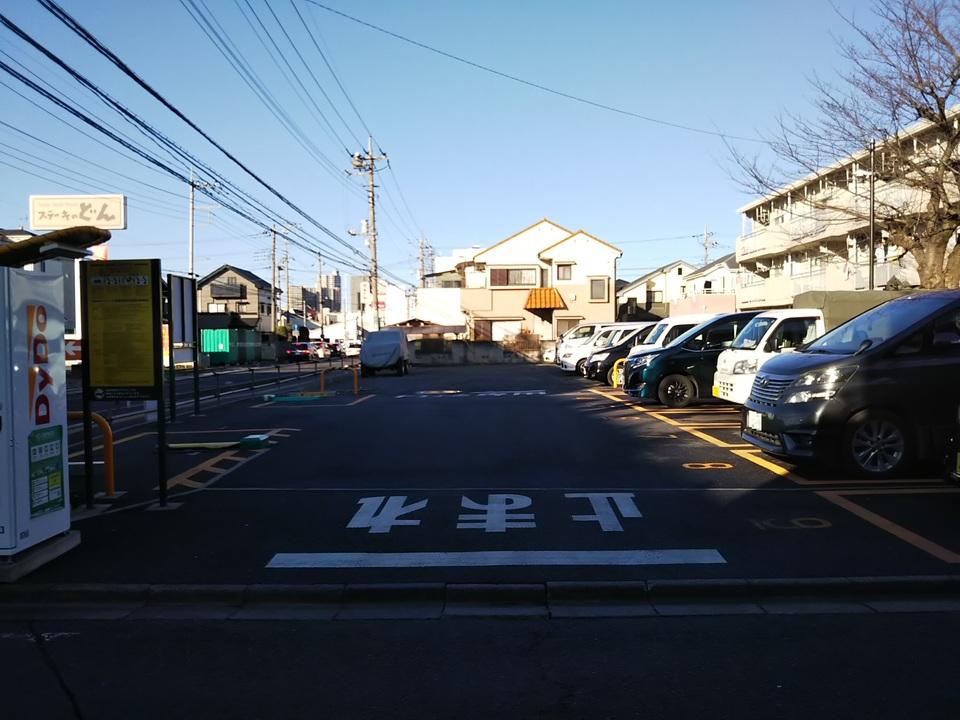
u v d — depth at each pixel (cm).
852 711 366
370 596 534
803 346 978
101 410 1852
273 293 6494
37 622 506
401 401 1939
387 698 388
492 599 533
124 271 759
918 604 517
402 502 775
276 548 632
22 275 577
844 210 2041
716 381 1365
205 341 5434
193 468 995
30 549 594
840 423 816
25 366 578
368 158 4566
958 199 1783
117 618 512
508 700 384
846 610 506
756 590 531
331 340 9038
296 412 1712
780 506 735
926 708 369
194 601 538
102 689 404
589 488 826
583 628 482
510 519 707
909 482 820
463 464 982
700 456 1012
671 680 404
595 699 383
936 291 913
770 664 421
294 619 506
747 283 4484
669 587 531
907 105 1647
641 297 6419
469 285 5369
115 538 666
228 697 392
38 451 595
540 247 5316
